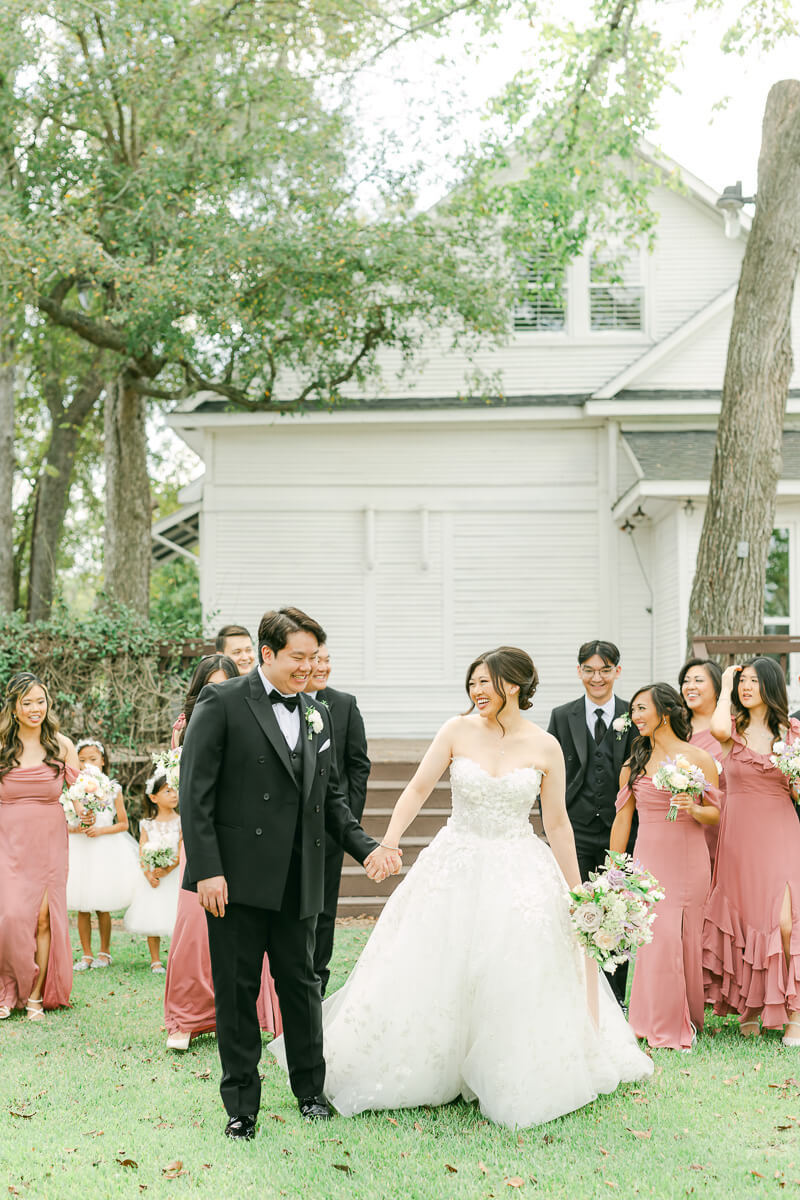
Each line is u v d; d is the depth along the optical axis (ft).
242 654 20.92
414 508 51.49
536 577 51.19
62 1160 13.47
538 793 16.48
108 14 41.47
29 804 21.56
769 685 19.86
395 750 42.19
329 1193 12.44
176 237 41.83
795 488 42.73
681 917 19.07
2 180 43.16
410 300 46.47
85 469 84.64
